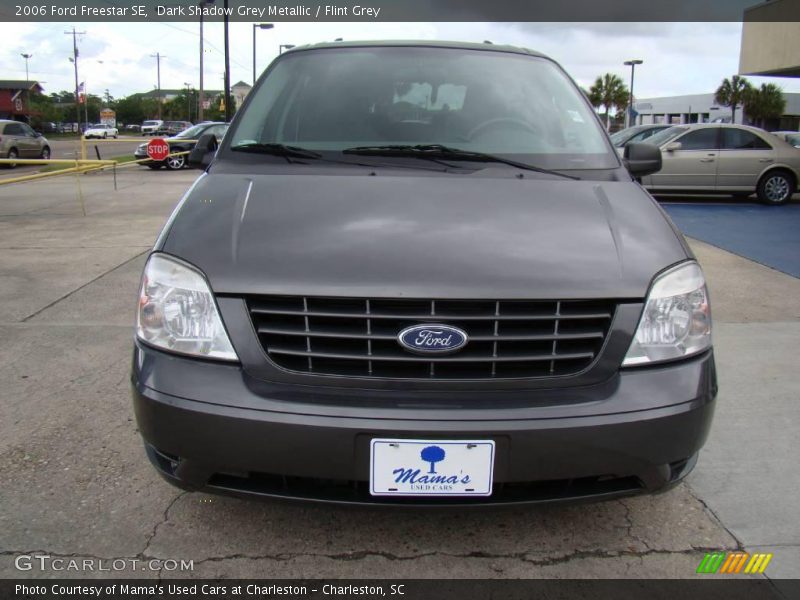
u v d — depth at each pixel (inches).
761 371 150.6
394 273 76.0
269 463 73.9
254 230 83.7
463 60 126.0
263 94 121.5
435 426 72.0
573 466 74.3
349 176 98.0
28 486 101.0
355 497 76.0
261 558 86.4
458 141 109.7
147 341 80.3
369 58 125.8
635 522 95.1
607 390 76.1
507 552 88.2
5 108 2861.7
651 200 97.8
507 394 75.0
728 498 101.3
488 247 80.5
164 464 81.4
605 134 116.2
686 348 80.2
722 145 457.4
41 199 471.8
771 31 631.2
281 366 75.5
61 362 151.2
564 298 75.7
